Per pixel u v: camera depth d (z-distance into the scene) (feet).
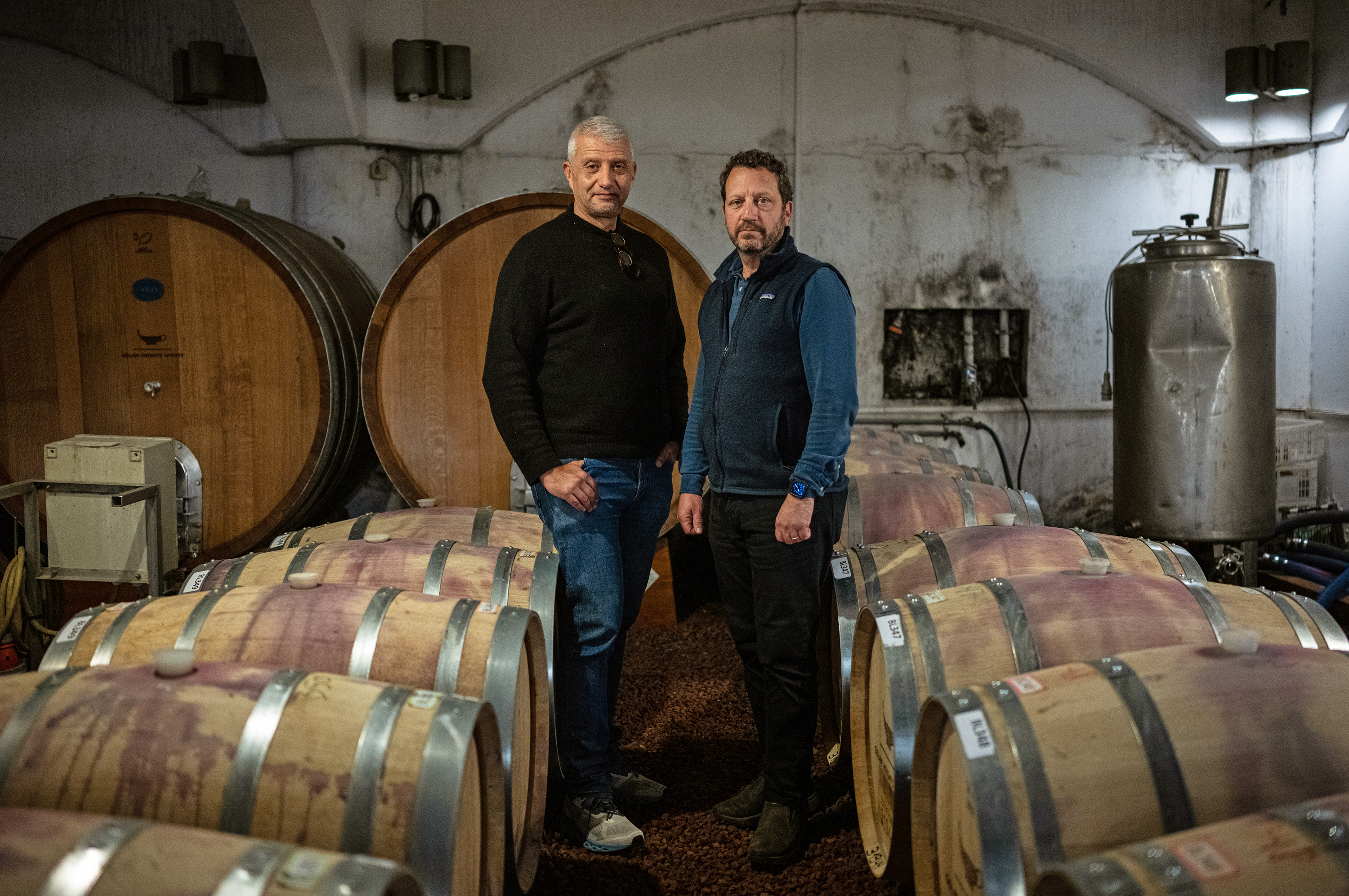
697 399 9.04
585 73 18.93
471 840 5.77
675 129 19.25
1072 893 4.20
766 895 7.95
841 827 9.00
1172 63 19.81
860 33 19.43
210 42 17.49
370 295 16.97
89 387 14.80
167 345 14.70
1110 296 20.49
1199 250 16.39
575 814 8.75
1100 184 20.29
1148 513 16.49
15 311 14.82
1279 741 5.21
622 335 8.72
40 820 4.23
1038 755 5.21
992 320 20.71
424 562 8.64
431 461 14.73
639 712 11.98
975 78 19.79
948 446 20.04
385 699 5.46
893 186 19.81
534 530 10.38
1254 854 4.09
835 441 7.72
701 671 13.48
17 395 14.85
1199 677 5.55
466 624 7.00
